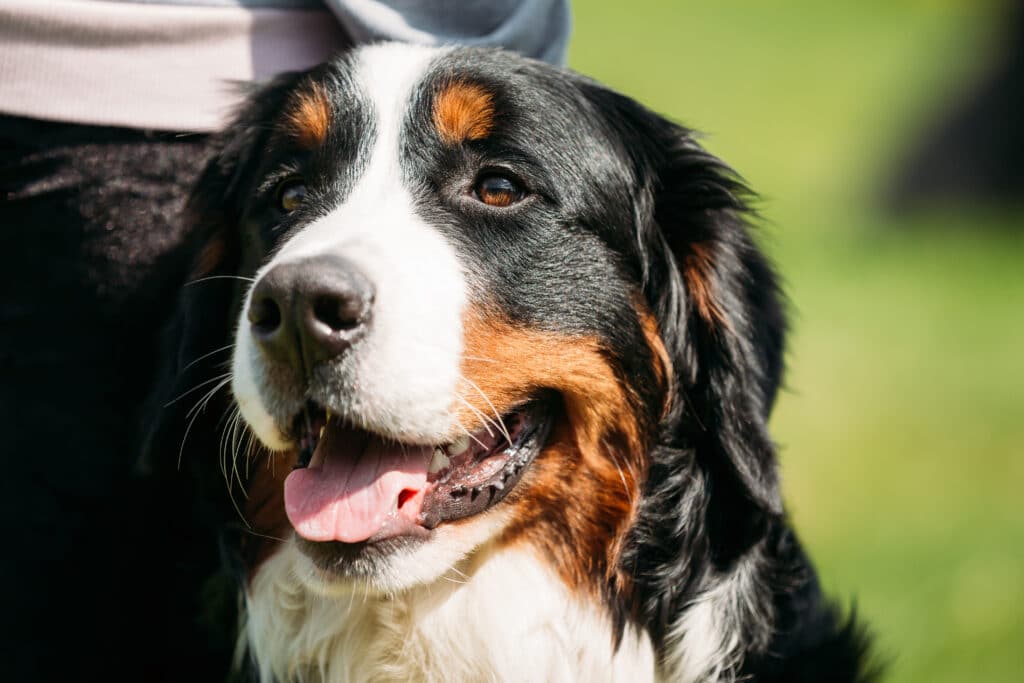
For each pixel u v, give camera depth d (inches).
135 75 122.4
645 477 121.0
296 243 108.0
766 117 627.2
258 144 126.0
